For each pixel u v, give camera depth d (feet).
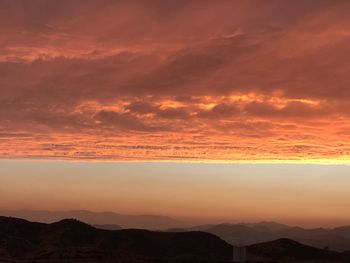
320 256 349.41
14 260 284.61
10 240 379.96
